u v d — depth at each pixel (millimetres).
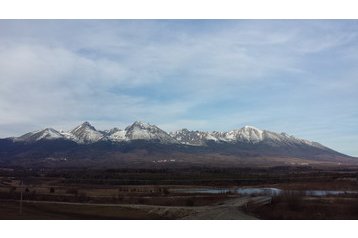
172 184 158250
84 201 96688
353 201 77062
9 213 77500
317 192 105188
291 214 67625
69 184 156625
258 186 144375
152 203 91250
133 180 174625
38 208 85062
